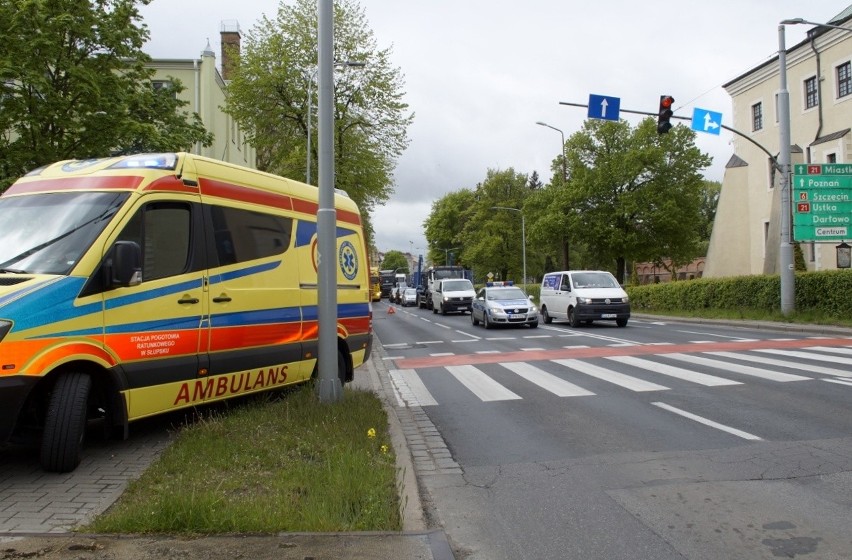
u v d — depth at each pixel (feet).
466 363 44.60
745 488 16.52
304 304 27.02
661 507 15.38
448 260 301.84
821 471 17.72
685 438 21.83
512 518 14.97
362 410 23.43
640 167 140.56
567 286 77.87
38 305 16.83
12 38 42.57
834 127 104.37
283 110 91.09
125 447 20.01
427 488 17.38
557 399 29.68
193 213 21.81
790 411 25.44
